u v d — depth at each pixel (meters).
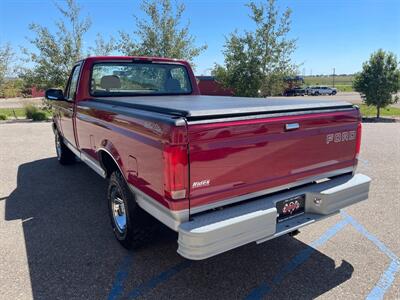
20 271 3.16
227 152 2.50
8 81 22.86
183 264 3.28
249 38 19.23
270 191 2.83
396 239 3.77
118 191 3.40
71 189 5.58
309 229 4.04
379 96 19.14
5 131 12.88
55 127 7.10
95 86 4.70
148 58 5.05
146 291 2.85
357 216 4.41
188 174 2.36
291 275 3.09
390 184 5.81
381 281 2.98
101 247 3.61
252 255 3.45
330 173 3.25
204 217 2.47
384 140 10.70
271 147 2.74
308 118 2.95
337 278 3.03
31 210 4.68
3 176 6.38
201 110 2.44
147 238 3.38
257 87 19.66
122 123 3.07
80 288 2.90
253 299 2.74
